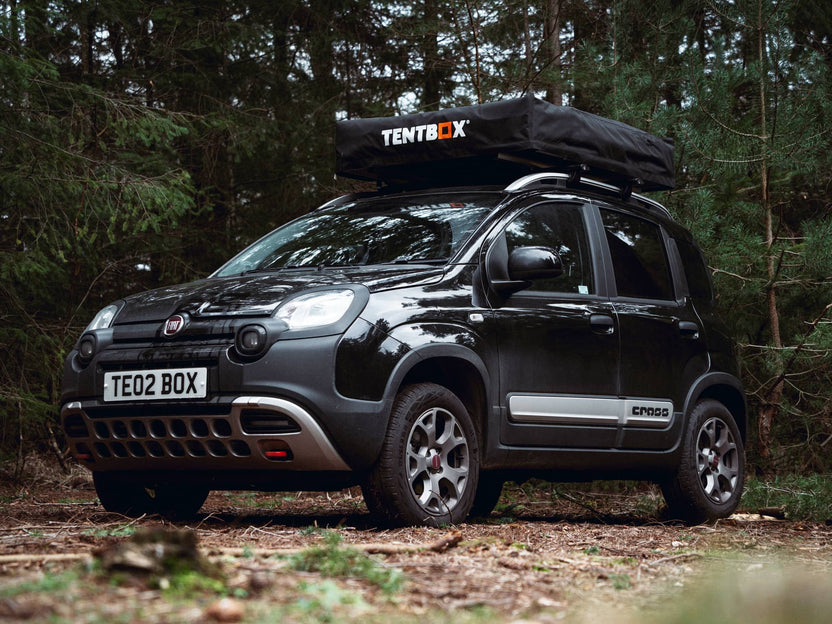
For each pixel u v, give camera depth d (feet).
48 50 38.83
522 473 19.77
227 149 41.70
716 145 30.04
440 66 44.09
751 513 24.58
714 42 31.12
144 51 42.09
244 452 15.48
